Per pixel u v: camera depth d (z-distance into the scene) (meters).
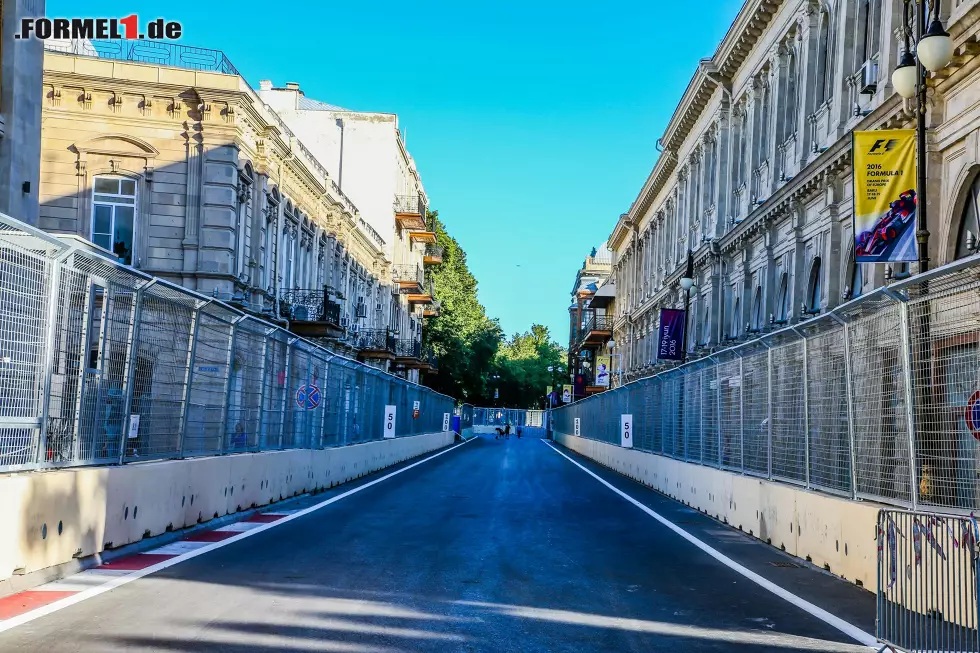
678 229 47.31
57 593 8.30
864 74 21.42
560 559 11.38
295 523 14.54
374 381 30.95
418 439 43.91
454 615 7.89
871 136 14.12
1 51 20.77
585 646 6.98
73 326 10.04
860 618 8.27
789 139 28.16
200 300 13.57
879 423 10.09
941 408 8.59
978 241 16.23
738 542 13.96
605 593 9.20
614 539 13.67
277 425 18.66
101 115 29.52
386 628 7.30
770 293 29.22
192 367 13.60
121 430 11.35
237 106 29.94
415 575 9.85
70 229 29.28
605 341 77.19
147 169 29.67
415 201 66.00
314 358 21.81
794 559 12.18
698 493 19.28
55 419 9.72
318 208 41.88
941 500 8.52
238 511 15.31
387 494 20.88
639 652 6.85
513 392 140.38
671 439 23.91
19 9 21.02
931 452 8.79
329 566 10.30
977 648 6.06
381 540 12.66
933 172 17.56
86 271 10.24
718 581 10.19
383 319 60.47
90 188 29.44
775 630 7.71
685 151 45.09
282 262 36.31
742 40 33.03
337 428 24.86
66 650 6.29
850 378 11.02
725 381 17.89
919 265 11.64
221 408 15.11
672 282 46.28
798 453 13.24
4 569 8.22
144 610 7.68
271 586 8.97
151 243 29.59
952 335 8.41
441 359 83.69
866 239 14.02
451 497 20.41
